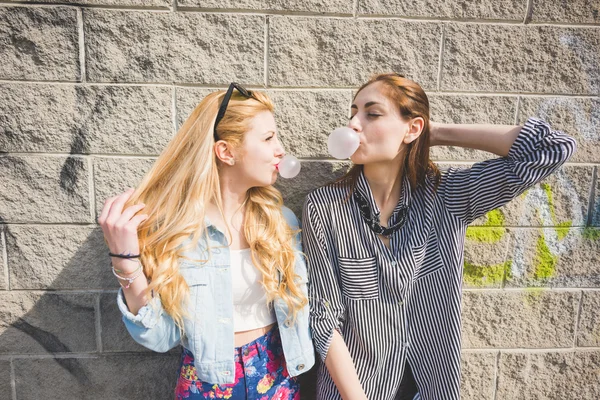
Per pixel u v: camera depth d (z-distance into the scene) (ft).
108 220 4.56
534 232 7.07
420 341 5.68
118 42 6.24
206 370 5.10
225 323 5.16
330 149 5.11
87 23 6.17
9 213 6.52
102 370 7.06
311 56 6.47
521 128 5.24
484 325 7.27
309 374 7.10
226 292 5.21
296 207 6.81
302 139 6.66
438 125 5.70
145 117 6.45
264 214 5.55
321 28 6.40
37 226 6.60
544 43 6.62
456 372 5.56
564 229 7.07
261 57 6.42
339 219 5.48
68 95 6.32
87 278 6.80
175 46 6.31
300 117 6.61
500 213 6.99
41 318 6.84
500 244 7.07
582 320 7.34
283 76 6.49
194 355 5.10
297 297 5.34
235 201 5.58
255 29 6.34
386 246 5.53
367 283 5.47
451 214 5.47
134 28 6.22
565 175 6.95
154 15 6.21
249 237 5.43
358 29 6.44
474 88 6.70
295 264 5.53
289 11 6.33
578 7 6.56
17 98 6.27
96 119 6.41
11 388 6.97
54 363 6.98
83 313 6.89
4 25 6.09
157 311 4.84
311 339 5.60
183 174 5.28
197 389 5.27
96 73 6.30
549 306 7.26
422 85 6.65
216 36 6.32
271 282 5.27
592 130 6.86
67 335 6.92
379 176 5.48
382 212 5.64
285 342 5.41
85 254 6.73
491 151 5.42
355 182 5.58
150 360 7.08
